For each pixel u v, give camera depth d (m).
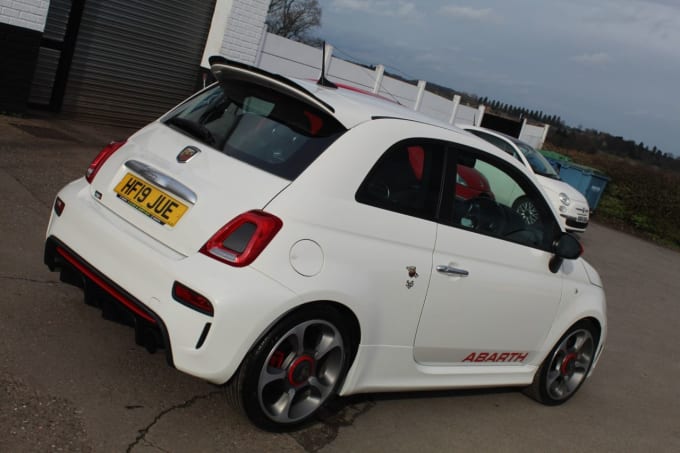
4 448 2.79
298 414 3.52
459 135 4.15
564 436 4.68
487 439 4.27
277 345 3.22
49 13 9.75
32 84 9.95
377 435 3.85
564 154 25.20
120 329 4.16
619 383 6.25
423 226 3.76
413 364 4.00
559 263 4.66
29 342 3.71
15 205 5.84
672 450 4.97
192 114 3.82
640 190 19.69
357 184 3.46
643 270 13.20
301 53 15.08
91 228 3.45
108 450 2.99
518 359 4.73
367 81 17.72
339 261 3.34
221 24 12.15
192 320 3.04
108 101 11.00
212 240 3.13
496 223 4.29
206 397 3.68
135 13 10.84
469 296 4.05
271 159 3.37
